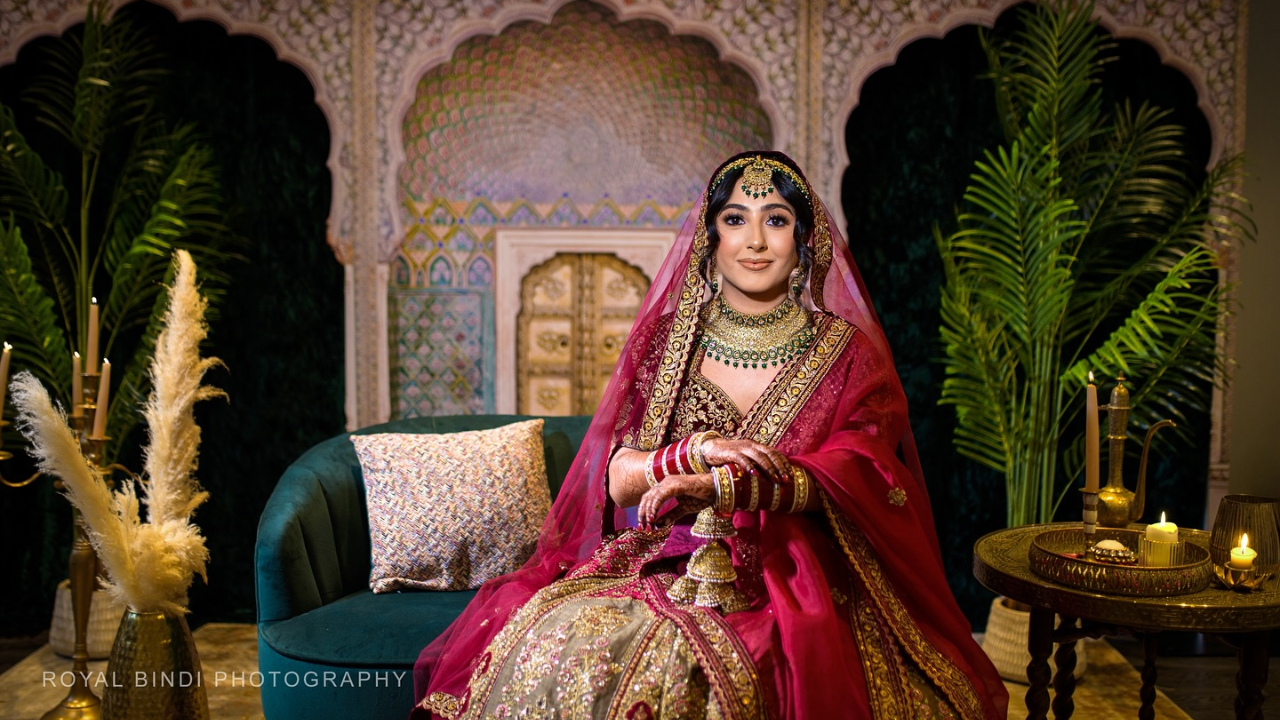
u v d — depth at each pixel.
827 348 1.96
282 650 2.30
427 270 3.80
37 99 3.59
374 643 2.29
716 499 1.72
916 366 3.77
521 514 2.69
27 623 3.61
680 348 2.01
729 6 3.57
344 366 3.70
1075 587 1.96
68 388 3.39
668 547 1.91
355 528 2.74
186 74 3.60
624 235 3.80
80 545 2.74
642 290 3.84
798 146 3.60
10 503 3.66
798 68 3.58
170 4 3.46
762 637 1.66
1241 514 1.98
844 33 3.58
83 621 2.74
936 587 1.87
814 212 2.01
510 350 3.80
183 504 2.06
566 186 3.82
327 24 3.52
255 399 3.70
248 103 3.62
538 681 1.67
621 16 3.56
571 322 3.84
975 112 3.71
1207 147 3.63
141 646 2.01
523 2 3.54
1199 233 3.54
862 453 1.81
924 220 3.73
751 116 3.79
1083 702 3.03
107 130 3.45
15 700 2.96
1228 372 3.61
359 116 3.55
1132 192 3.59
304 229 3.66
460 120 3.76
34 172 3.35
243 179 3.63
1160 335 3.20
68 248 3.62
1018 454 3.36
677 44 3.76
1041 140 3.26
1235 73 3.52
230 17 3.49
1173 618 1.84
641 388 2.04
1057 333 3.38
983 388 3.32
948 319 3.35
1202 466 3.72
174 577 1.99
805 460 1.78
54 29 3.45
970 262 3.64
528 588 2.05
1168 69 3.62
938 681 1.71
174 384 2.04
